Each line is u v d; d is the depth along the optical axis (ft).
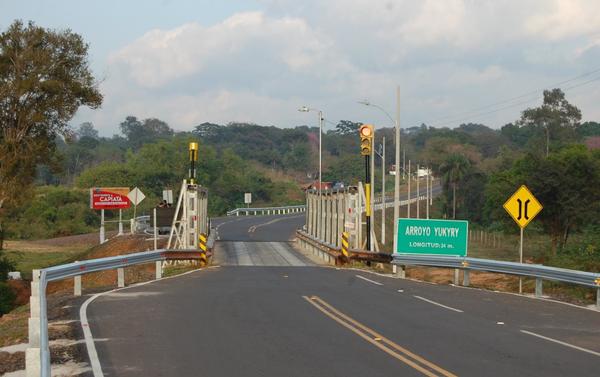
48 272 56.70
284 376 32.22
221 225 229.45
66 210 270.67
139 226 198.70
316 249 131.85
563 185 145.28
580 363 35.63
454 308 57.26
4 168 130.72
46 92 134.62
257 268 103.19
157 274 84.53
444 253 88.74
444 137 480.64
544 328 47.21
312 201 156.87
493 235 240.32
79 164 474.90
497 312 55.11
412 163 522.06
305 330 45.06
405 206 336.90
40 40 134.62
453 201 313.73
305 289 70.95
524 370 33.81
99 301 59.52
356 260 108.27
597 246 96.73
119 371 33.32
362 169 425.69
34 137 136.67
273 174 488.85
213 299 61.41
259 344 40.16
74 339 41.60
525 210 76.43
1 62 132.67
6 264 125.70
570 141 330.75
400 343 40.68
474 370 33.65
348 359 36.04
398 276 88.69
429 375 32.42
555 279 63.93
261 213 321.11
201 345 39.83
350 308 55.98
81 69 139.54
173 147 335.47
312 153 555.69
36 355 28.25
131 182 309.83
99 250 151.53
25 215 258.98
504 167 325.42
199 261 108.78
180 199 117.70
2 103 132.67
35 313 43.60
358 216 118.73
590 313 55.16
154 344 40.09
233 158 388.57
